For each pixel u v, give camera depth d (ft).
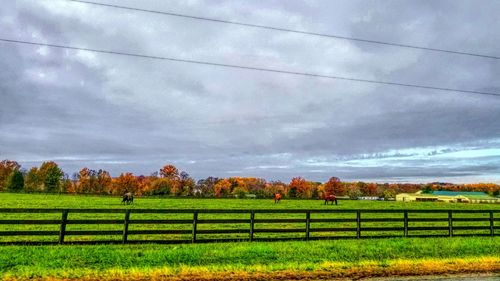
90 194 338.13
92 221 58.13
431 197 458.91
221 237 73.15
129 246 56.54
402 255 54.19
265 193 554.46
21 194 318.86
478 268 47.26
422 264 48.70
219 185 559.38
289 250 55.42
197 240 63.21
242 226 100.17
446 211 78.54
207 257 49.39
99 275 39.78
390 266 47.26
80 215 123.65
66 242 57.41
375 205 258.16
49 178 500.33
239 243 61.98
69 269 41.37
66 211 57.06
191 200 280.72
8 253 47.96
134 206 176.86
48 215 122.62
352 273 43.42
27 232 55.26
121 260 46.19
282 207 195.83
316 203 274.36
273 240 66.49
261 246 57.88
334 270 44.50
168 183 530.27
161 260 46.83
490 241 69.72
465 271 45.60
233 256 50.39
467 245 63.72
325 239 69.56
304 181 563.48
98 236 73.15
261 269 44.11
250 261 48.03
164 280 39.01
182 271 42.24
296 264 46.57
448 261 50.62
